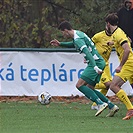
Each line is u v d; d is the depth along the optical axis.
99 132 22.92
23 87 37.22
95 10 49.69
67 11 53.88
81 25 49.66
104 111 30.64
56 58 37.00
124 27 34.44
